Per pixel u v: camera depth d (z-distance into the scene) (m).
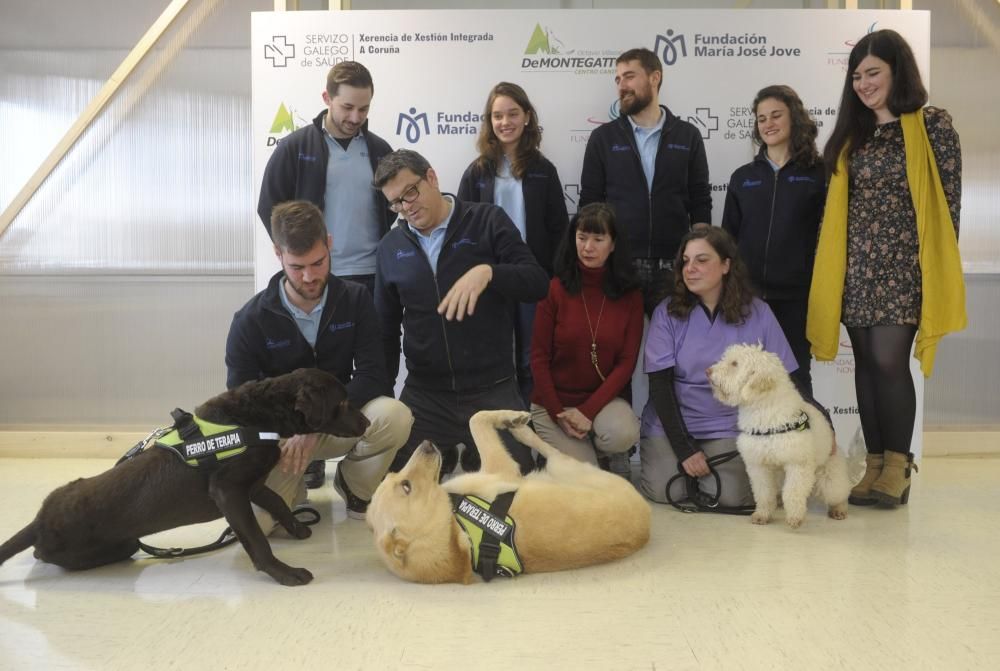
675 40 4.20
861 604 2.31
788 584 2.47
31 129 4.70
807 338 3.50
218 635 2.12
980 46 4.52
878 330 3.29
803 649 2.02
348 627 2.16
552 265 4.02
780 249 3.70
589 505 2.59
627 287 3.57
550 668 1.92
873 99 3.25
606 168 3.95
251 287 4.70
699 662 1.95
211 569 2.64
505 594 2.39
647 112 3.95
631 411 3.54
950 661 1.95
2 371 4.73
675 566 2.63
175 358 4.73
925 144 3.21
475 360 3.38
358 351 3.14
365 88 3.80
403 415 3.09
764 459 3.00
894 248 3.26
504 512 2.49
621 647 2.04
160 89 4.62
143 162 4.66
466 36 4.20
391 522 2.42
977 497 3.53
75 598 2.39
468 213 3.38
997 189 4.57
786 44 4.21
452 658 1.98
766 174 3.74
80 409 4.75
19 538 2.52
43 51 4.65
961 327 3.18
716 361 3.40
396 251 3.41
